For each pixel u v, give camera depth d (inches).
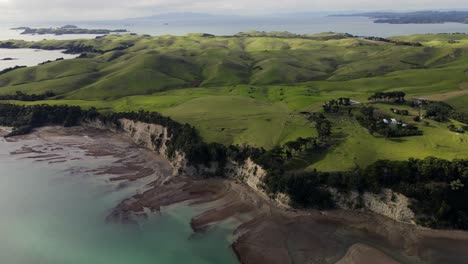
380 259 3358.8
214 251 3531.0
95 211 4254.4
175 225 3964.1
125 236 3777.1
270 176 4458.7
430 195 3791.8
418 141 4790.8
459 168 3828.7
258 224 3941.9
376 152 4606.3
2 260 3437.5
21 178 5132.9
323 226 3870.6
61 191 4739.2
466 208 3769.7
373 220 3912.4
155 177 5128.0
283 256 3444.9
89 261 3410.4
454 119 5693.9
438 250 3467.0
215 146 5157.5
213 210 4254.4
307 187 4202.8
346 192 4114.2
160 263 3368.6
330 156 4626.0
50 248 3599.9
